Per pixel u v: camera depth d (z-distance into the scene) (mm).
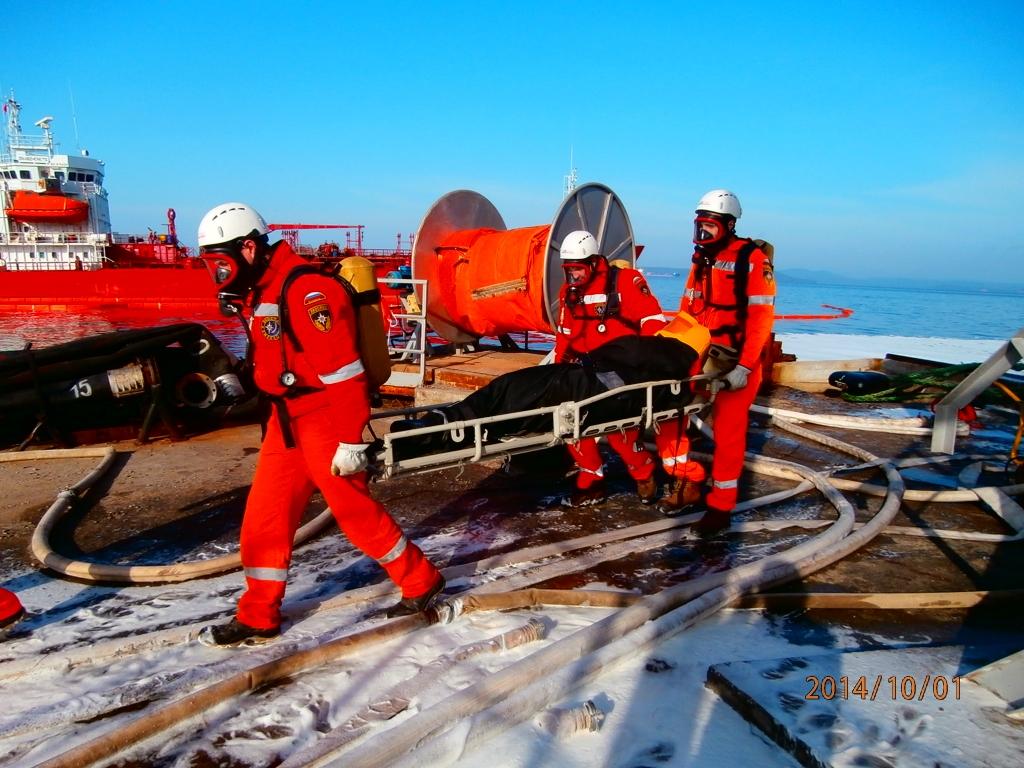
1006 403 8414
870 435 6957
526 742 2113
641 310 4531
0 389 6199
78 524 4500
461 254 9203
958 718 2135
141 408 6605
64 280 31078
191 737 2178
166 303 31656
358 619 3000
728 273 4059
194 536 4293
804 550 3648
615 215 9047
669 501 4594
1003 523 4469
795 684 2326
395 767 1916
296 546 4051
